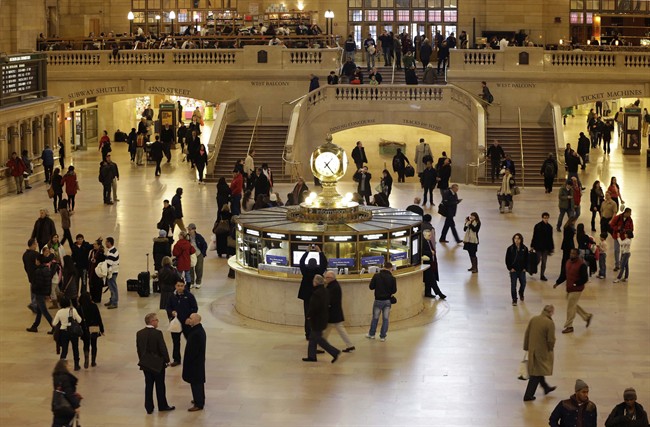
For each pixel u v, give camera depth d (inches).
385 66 1830.7
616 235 947.3
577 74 1662.2
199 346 617.6
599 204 1135.0
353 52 1836.9
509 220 1187.9
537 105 1670.8
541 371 634.2
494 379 677.9
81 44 1843.0
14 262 992.9
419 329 780.6
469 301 856.3
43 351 731.4
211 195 1353.3
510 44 1861.5
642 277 941.8
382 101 1587.1
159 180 1481.3
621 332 779.4
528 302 855.7
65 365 546.9
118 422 604.7
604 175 1515.7
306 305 745.6
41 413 618.5
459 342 751.1
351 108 1592.0
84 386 661.3
